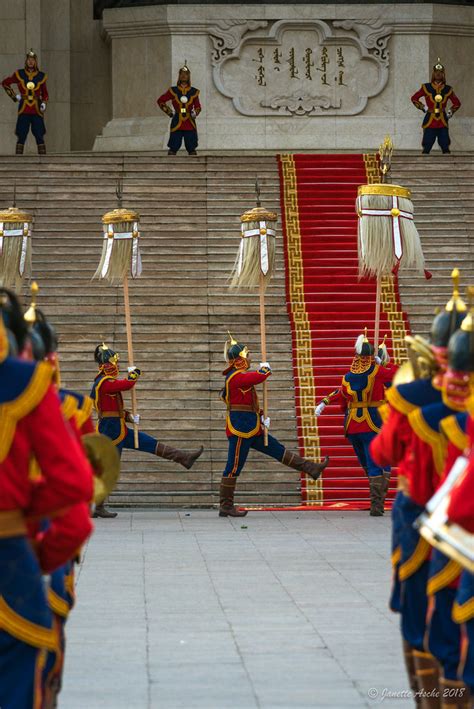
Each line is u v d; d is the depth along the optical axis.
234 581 23.38
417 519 12.41
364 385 33.78
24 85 60.41
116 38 68.69
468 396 12.66
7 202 51.00
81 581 23.41
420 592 13.30
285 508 35.97
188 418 40.03
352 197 52.22
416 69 67.69
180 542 28.80
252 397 34.03
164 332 43.56
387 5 67.38
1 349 10.20
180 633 18.69
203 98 67.38
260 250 34.44
